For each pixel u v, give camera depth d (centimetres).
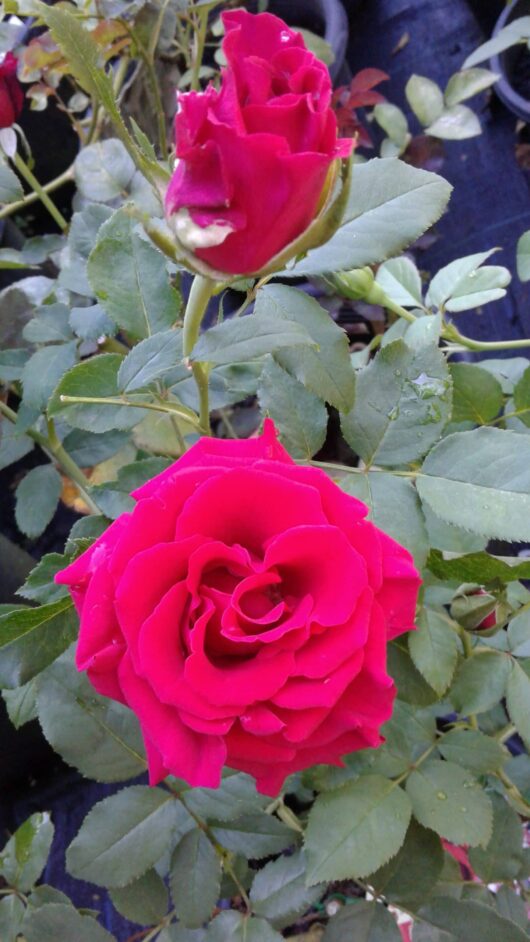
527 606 32
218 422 57
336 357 29
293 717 24
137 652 24
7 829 54
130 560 24
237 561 24
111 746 33
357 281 39
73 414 32
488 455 29
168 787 33
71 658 33
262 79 21
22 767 54
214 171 21
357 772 32
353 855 30
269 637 23
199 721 23
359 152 76
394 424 30
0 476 68
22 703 38
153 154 25
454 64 81
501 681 32
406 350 31
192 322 26
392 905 32
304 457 31
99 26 44
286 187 21
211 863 32
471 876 43
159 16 44
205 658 23
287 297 29
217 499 24
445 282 41
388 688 25
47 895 34
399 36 85
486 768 33
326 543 24
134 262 31
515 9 67
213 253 22
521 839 34
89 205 37
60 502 66
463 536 33
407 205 29
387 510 29
